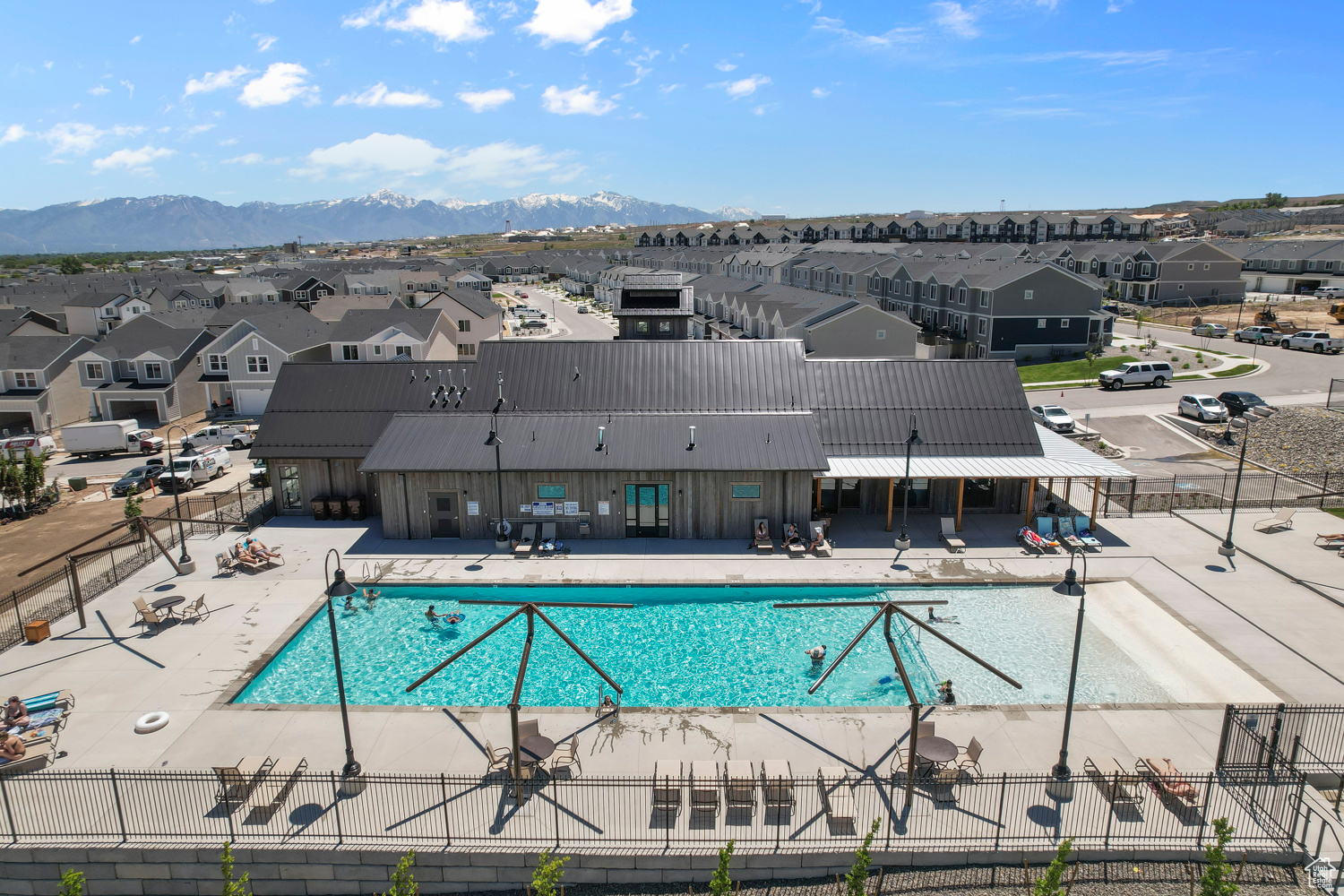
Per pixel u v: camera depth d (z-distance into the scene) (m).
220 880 16.53
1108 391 60.22
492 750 18.70
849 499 36.31
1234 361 65.69
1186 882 15.59
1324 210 196.00
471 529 33.72
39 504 43.22
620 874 16.17
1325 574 28.89
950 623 26.53
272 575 30.31
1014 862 16.03
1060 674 23.38
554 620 27.17
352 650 25.22
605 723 20.66
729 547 32.34
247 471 49.53
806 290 89.56
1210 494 37.41
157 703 21.62
